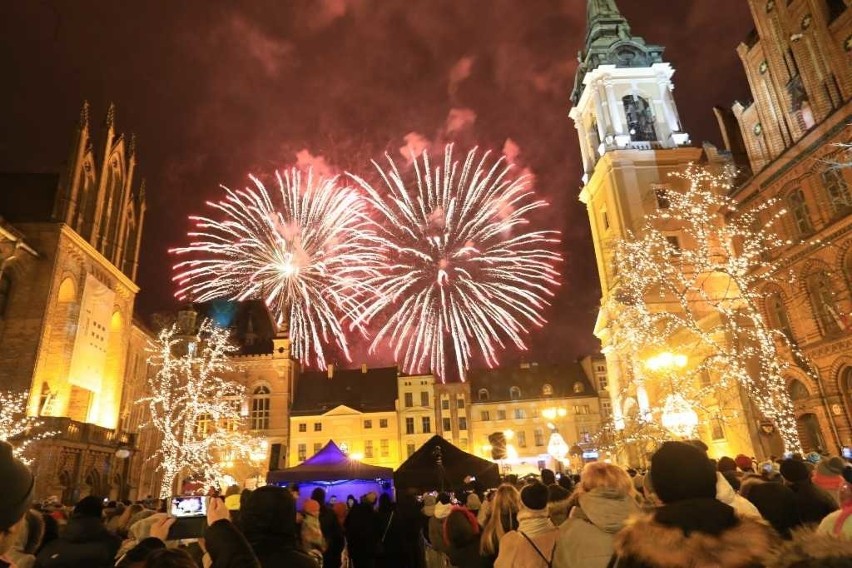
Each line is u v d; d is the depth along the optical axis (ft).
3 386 97.76
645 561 9.53
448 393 224.12
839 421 89.81
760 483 20.49
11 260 102.27
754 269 108.17
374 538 38.04
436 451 54.34
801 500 20.29
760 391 105.81
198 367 190.60
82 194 119.24
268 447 198.18
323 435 213.66
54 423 97.81
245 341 224.12
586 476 15.74
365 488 74.33
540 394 224.94
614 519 14.42
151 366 167.84
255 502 14.92
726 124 143.84
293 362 224.74
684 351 117.80
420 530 43.88
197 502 20.38
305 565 14.10
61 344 109.50
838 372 90.58
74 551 18.54
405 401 223.30
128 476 126.00
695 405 99.45
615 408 143.23
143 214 150.41
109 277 128.67
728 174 138.62
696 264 113.50
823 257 93.45
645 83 160.66
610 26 169.78
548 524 17.78
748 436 103.60
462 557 25.07
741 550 8.93
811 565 7.09
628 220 142.72
